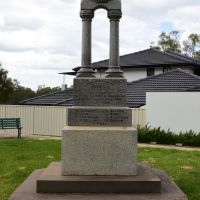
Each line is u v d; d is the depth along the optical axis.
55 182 3.93
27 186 4.18
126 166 4.18
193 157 7.05
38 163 6.11
